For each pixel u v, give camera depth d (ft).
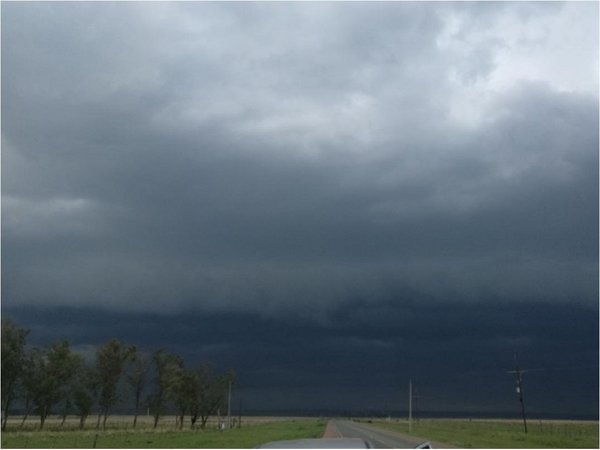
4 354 289.74
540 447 183.42
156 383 358.02
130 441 202.69
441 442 202.39
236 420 462.60
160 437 234.17
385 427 403.34
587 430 383.86
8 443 194.29
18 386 301.43
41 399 304.91
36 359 305.12
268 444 29.96
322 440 30.17
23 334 297.94
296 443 29.40
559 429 400.67
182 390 364.79
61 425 375.25
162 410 357.20
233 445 173.37
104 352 324.39
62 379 310.45
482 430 354.54
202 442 188.44
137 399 343.67
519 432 326.03
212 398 384.06
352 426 392.27
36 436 244.83
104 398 323.37
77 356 315.17
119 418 629.92
